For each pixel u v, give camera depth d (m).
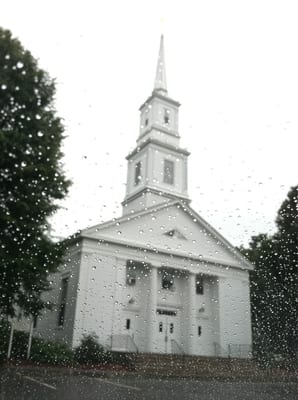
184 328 18.02
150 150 22.84
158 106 24.94
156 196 21.70
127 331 16.30
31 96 10.11
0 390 5.22
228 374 11.75
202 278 20.03
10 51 9.77
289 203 16.67
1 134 9.43
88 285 15.47
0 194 10.25
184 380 9.68
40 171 10.45
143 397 5.27
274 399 5.50
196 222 19.86
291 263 18.52
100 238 16.42
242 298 19.75
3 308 11.35
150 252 17.64
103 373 10.02
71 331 14.55
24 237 10.84
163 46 27.59
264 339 19.44
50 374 8.90
